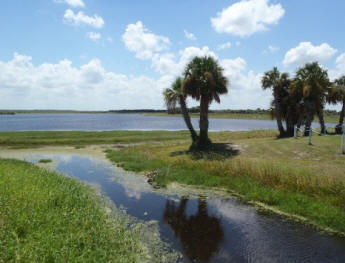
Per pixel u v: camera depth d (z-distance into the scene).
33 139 30.77
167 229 7.50
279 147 17.52
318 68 23.61
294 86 23.56
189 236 7.07
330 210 8.10
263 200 9.73
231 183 11.62
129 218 8.25
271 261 5.88
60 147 26.31
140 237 6.95
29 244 5.05
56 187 9.39
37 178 10.45
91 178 13.56
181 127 75.12
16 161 15.93
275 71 24.86
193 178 12.56
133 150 22.34
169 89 21.50
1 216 6.05
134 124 92.50
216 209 9.15
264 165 12.77
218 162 14.00
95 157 20.42
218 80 19.34
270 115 27.42
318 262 5.83
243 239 6.91
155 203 9.74
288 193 9.73
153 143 28.27
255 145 19.05
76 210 7.50
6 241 5.07
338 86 29.47
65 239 5.57
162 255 6.07
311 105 23.55
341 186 9.27
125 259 5.62
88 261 5.07
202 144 20.06
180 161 15.73
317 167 12.20
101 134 38.00
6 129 62.25
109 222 7.47
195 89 19.17
